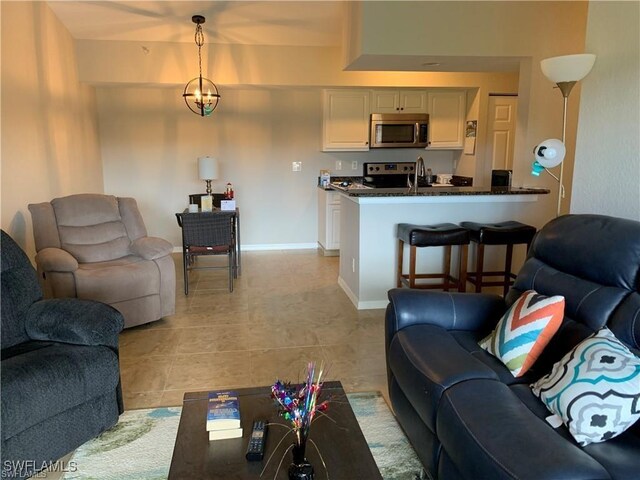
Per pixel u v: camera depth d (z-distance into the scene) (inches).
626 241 75.3
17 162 136.7
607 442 57.4
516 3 146.2
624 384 57.5
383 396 101.0
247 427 62.4
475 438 56.0
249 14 169.8
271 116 245.0
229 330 139.6
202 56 200.2
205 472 54.0
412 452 81.8
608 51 96.3
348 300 168.6
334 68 209.6
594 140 100.8
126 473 77.1
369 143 242.1
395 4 139.9
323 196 240.1
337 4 161.9
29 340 89.0
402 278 157.8
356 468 55.1
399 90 238.7
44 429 73.9
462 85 225.8
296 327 142.0
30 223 144.9
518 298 86.3
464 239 146.1
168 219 245.1
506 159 238.8
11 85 133.3
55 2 159.2
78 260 143.5
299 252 249.9
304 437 54.1
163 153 239.8
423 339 81.6
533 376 75.3
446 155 261.9
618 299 73.0
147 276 137.9
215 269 214.7
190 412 65.6
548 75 108.8
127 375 111.5
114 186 238.7
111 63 195.8
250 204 251.8
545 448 51.7
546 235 91.5
